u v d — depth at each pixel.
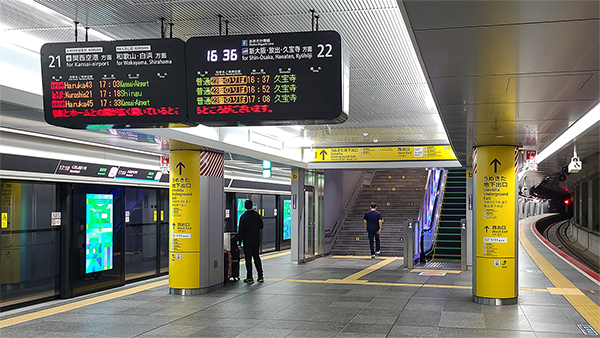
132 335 7.23
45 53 5.19
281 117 4.88
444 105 6.27
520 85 5.20
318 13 4.86
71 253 10.27
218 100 4.98
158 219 13.47
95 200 11.01
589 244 28.50
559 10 3.24
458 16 3.38
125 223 12.07
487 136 8.72
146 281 12.59
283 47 4.88
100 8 4.77
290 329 7.50
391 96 8.44
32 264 9.55
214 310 8.92
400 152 15.07
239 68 4.96
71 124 5.20
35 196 9.66
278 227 20.70
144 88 5.10
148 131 8.57
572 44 3.92
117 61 5.12
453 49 4.08
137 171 11.78
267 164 15.16
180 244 10.66
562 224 49.06
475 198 9.74
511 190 9.51
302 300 9.82
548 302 9.55
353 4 4.63
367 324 7.78
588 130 10.19
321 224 18.30
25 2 4.70
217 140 10.11
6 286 8.95
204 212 10.81
